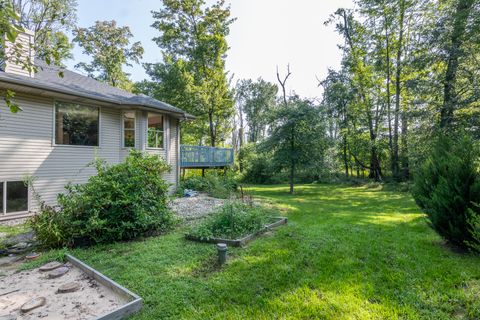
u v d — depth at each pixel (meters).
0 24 2.17
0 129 6.70
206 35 19.36
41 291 3.08
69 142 8.15
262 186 19.14
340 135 20.94
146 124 9.95
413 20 15.55
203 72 19.78
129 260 3.82
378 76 19.02
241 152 26.55
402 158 15.98
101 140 8.98
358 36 19.02
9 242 4.68
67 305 2.77
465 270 3.39
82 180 8.35
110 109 9.27
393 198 11.76
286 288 2.99
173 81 18.89
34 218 4.68
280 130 13.95
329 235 5.11
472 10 10.25
